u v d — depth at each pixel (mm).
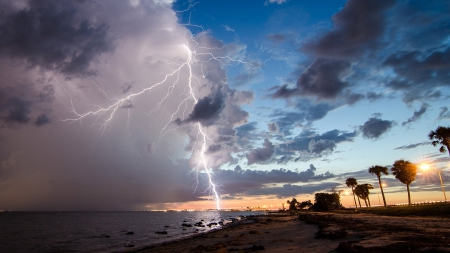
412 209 37594
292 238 18500
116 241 31938
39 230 51438
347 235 15141
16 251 25344
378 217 32312
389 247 9914
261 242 18094
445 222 21016
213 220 81000
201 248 17469
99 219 104938
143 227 57125
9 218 112062
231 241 20219
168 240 29562
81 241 32719
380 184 62562
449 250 8469
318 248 12547
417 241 10805
